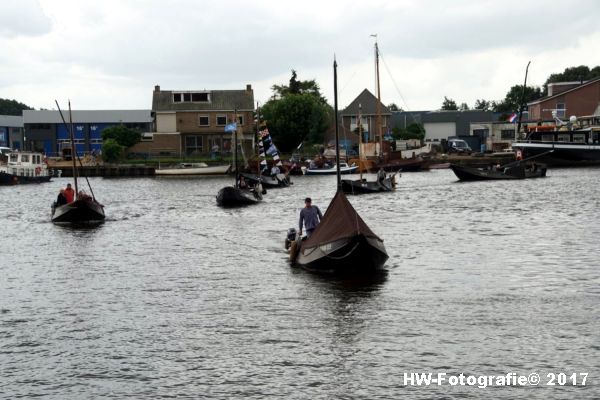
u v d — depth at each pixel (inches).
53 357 621.0
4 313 763.4
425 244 1166.3
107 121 4862.2
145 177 3720.5
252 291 841.5
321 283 873.5
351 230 914.1
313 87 5280.5
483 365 582.2
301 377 565.6
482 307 746.8
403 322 697.6
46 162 3631.9
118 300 813.9
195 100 4183.1
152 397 535.8
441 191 2308.1
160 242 1269.7
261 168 3356.3
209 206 2028.8
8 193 2738.7
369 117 4739.2
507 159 3902.6
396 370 575.8
